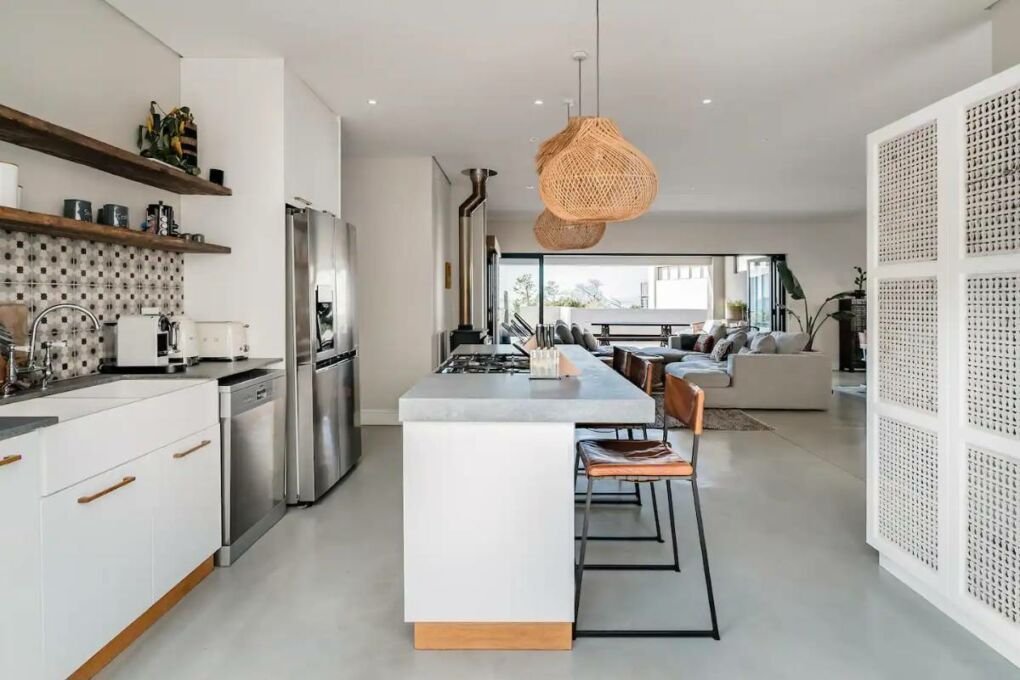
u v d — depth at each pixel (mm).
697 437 2398
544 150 3402
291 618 2518
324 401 4117
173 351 3322
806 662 2195
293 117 4062
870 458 3080
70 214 2824
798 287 11242
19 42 2664
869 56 3877
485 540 2311
